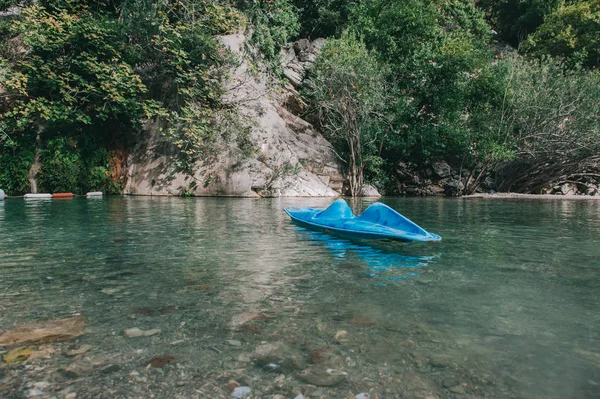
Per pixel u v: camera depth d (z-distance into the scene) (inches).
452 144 686.5
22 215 242.2
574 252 133.0
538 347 59.4
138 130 553.6
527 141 696.4
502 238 163.6
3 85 495.5
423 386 48.4
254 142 522.6
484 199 530.6
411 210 310.0
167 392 46.8
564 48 1085.8
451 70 666.8
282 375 50.9
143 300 80.4
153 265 111.2
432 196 627.8
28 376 50.3
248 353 56.9
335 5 900.6
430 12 778.8
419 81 691.4
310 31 911.0
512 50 1346.0
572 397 46.1
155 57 548.7
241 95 565.3
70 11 541.6
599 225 211.0
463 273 103.3
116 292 85.6
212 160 509.4
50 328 65.4
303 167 581.6
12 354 56.2
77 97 521.7
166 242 148.6
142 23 515.5
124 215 245.9
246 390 47.3
